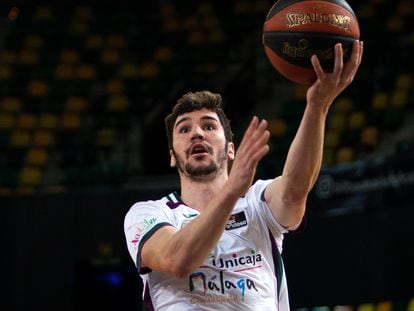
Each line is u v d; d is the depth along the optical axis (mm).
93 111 40469
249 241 9883
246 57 41500
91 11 47438
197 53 42812
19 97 41844
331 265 27562
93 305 34062
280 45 9414
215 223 9109
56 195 30938
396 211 26703
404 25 41000
